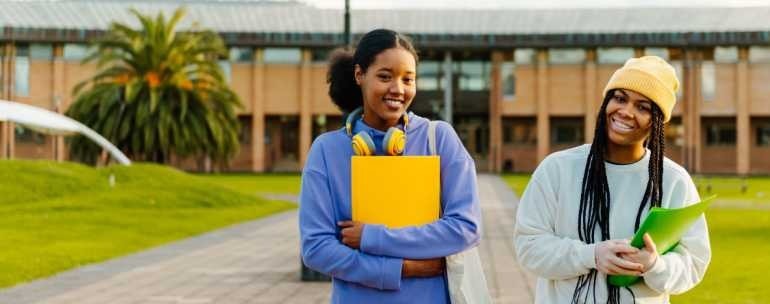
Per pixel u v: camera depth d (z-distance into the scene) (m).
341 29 59.84
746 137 59.12
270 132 62.94
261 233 19.72
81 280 12.03
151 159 45.91
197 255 15.26
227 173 59.56
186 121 45.41
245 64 60.94
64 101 58.75
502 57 60.94
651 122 3.69
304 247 3.64
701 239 3.70
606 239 3.72
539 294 3.95
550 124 62.00
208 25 59.81
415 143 3.72
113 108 45.03
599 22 59.84
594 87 60.06
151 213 24.25
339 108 4.11
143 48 45.31
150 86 44.81
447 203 3.64
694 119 59.12
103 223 21.08
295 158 62.81
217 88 47.00
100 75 46.31
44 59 58.75
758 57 58.91
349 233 3.57
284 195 35.31
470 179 3.69
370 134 3.74
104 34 57.53
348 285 3.65
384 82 3.68
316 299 10.41
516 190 38.28
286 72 61.16
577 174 3.82
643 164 3.79
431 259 3.60
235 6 62.50
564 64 60.50
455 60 61.91
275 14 61.75
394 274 3.51
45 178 27.83
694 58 59.03
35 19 57.84
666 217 3.42
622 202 3.76
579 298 3.71
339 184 3.69
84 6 60.25
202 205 27.20
